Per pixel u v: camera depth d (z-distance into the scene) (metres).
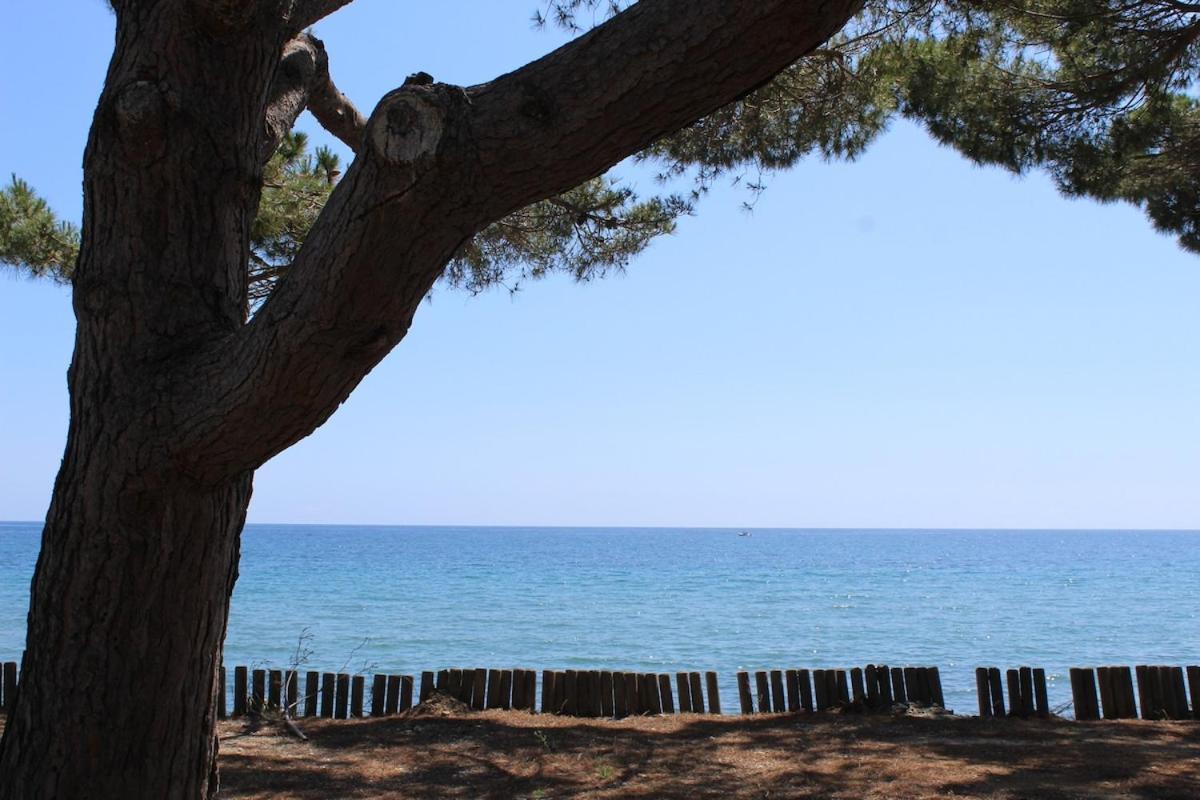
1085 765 6.71
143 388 2.78
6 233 8.77
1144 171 8.74
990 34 7.97
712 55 2.03
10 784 2.86
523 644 24.80
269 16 3.09
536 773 6.71
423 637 26.08
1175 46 7.44
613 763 6.95
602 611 34.91
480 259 9.17
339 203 2.33
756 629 28.77
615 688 8.83
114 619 2.82
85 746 2.81
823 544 169.12
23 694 2.92
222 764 6.93
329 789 6.30
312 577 57.50
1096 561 92.88
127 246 2.90
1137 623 30.61
